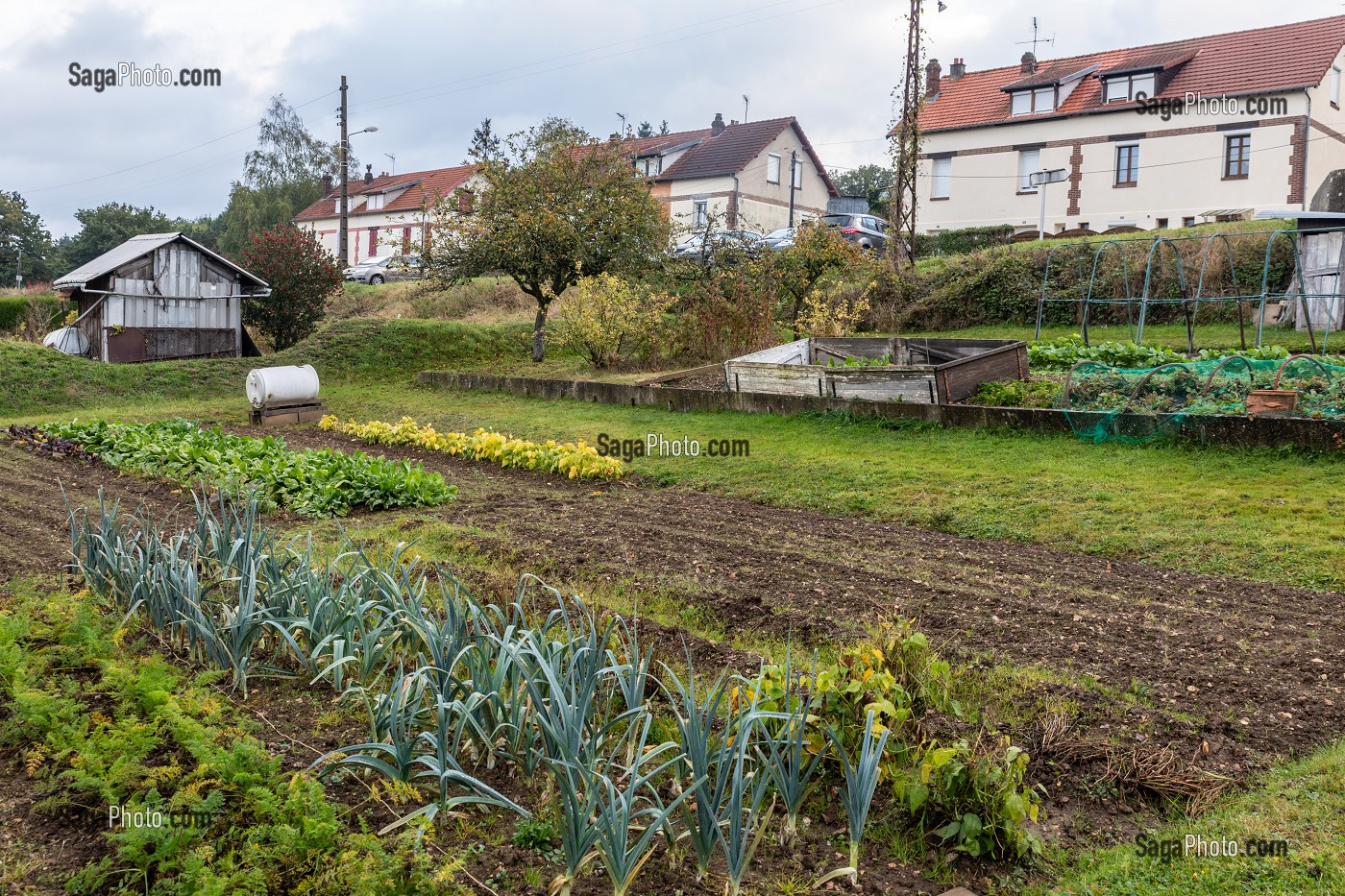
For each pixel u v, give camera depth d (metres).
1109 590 7.14
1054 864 3.87
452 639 4.79
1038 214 33.94
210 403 19.77
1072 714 4.93
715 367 18.58
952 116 36.19
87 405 19.39
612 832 3.49
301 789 3.84
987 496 9.65
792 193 38.12
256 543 6.40
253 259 25.48
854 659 4.71
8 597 6.62
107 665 5.03
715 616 6.64
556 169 20.50
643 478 11.82
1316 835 3.81
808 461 11.54
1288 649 5.89
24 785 4.30
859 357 17.11
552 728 3.76
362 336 23.55
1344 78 31.09
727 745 3.86
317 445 14.76
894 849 3.95
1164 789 4.27
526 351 24.28
